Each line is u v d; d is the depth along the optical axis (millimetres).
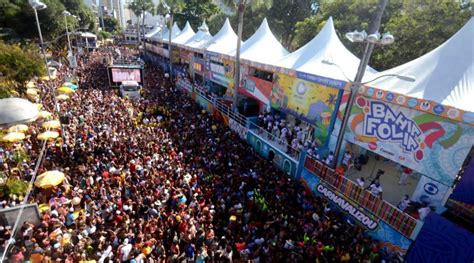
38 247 8945
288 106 20953
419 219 11875
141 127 20219
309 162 15352
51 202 11500
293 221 11891
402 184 15406
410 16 25328
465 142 11688
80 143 16688
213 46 32000
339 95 16797
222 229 11695
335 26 32719
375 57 27125
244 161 16688
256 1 22969
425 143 12969
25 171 13836
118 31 110375
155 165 14953
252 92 25047
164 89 34062
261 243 10648
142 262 8961
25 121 13633
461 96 11836
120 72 33719
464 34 13094
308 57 19859
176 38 48875
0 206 11195
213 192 13578
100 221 10773
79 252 9062
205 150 17641
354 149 17609
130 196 12625
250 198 12977
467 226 11148
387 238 11836
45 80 29062
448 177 12352
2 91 20172
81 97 25906
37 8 16516
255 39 26828
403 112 13656
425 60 13938
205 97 27859
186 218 11031
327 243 11016
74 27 53156
